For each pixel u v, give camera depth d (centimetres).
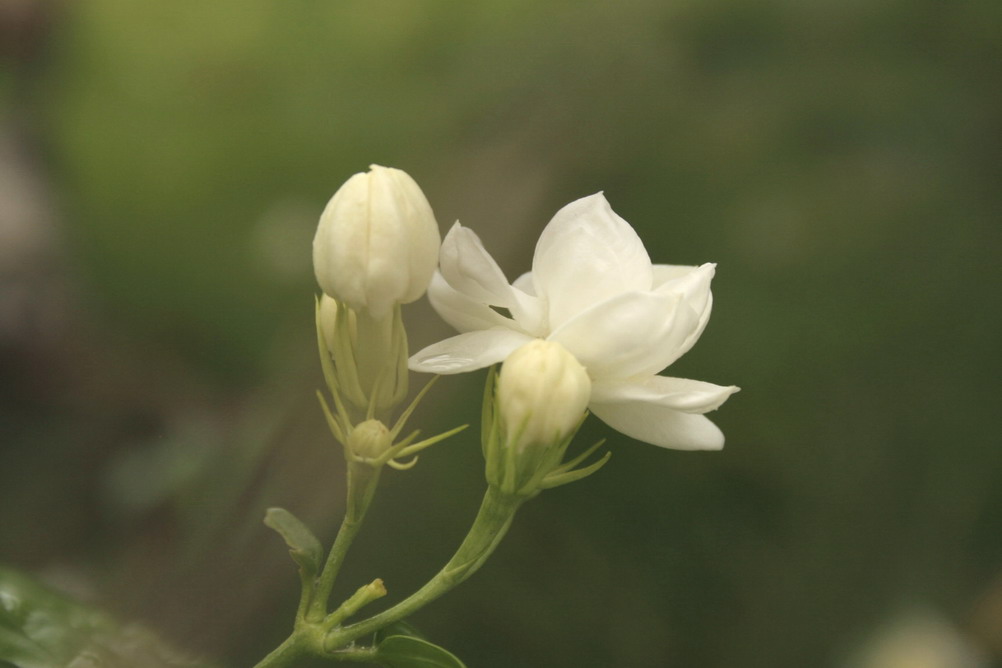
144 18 69
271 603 31
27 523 49
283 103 65
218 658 30
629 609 52
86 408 56
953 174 51
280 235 61
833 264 59
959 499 55
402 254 26
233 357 58
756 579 53
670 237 58
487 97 47
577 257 27
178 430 51
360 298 27
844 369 58
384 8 65
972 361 58
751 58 48
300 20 67
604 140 46
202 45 68
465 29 60
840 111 48
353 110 63
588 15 48
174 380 57
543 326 27
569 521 55
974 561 54
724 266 59
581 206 27
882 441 56
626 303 26
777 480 56
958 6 47
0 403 56
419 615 51
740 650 51
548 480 27
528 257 43
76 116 67
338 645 27
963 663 50
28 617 27
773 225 58
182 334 60
